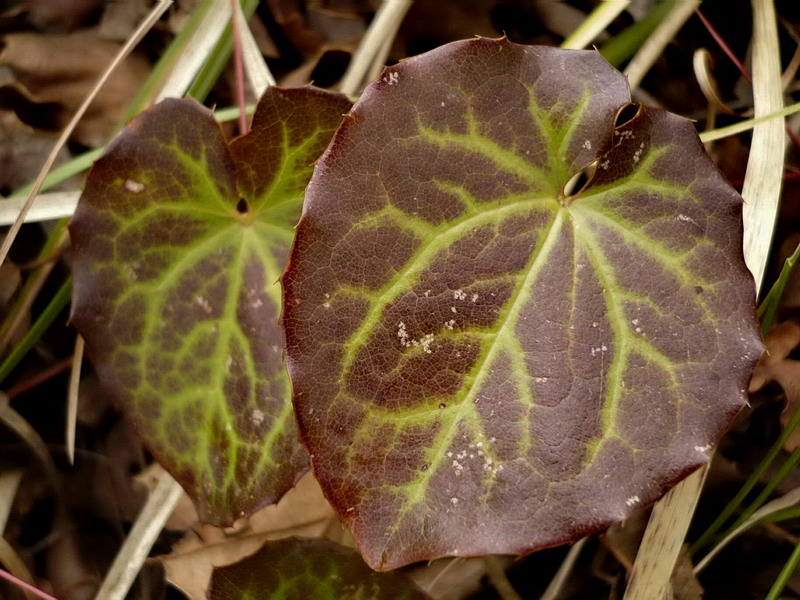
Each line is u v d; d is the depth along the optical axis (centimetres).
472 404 20
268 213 23
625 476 20
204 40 26
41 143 27
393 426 20
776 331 25
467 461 20
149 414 23
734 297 20
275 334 22
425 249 20
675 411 20
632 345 21
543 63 20
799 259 25
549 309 20
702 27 28
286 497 25
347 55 28
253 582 23
